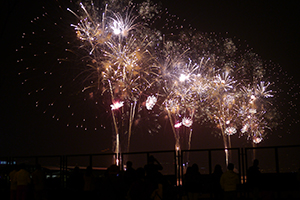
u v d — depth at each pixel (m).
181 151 11.66
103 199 8.25
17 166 12.98
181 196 11.18
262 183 10.74
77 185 12.29
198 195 11.23
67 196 13.09
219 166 11.42
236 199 10.10
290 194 10.62
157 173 9.43
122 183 8.39
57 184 13.94
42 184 12.94
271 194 10.62
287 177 10.72
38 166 13.14
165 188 9.77
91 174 12.12
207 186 11.24
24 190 12.48
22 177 12.52
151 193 7.48
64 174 13.88
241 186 10.92
